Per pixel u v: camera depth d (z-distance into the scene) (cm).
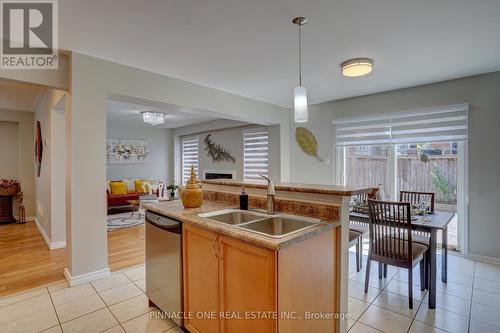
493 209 334
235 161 669
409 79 360
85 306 233
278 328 134
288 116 539
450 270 314
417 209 288
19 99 461
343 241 179
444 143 378
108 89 289
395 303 244
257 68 318
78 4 190
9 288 265
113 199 645
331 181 484
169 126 796
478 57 287
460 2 189
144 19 211
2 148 557
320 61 298
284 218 194
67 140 276
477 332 201
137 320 214
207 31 231
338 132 473
